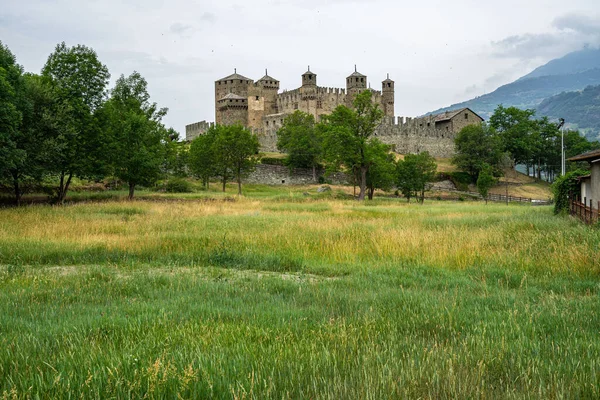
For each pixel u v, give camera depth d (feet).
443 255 45.83
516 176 339.98
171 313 24.32
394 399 13.91
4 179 122.72
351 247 51.85
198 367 15.84
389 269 41.65
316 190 239.91
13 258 46.34
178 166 244.22
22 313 25.18
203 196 166.81
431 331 21.86
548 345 19.13
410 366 16.35
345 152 188.44
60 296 29.81
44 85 130.21
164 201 138.72
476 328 21.42
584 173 92.22
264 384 14.46
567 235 51.08
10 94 101.14
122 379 14.83
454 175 300.61
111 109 152.97
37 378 14.80
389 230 62.08
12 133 103.81
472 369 16.14
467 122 380.17
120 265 44.39
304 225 68.80
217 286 33.42
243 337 20.02
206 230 65.87
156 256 49.21
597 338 20.15
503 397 14.17
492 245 49.96
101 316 23.91
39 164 122.52
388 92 438.40
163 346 18.60
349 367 16.37
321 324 22.17
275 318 23.88
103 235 60.13
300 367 15.93
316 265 44.11
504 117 372.79
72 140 130.93
